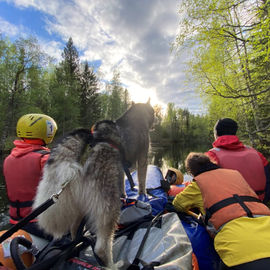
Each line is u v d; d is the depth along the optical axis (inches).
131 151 60.3
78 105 643.5
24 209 41.4
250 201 36.7
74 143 38.0
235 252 30.2
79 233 35.2
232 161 50.9
